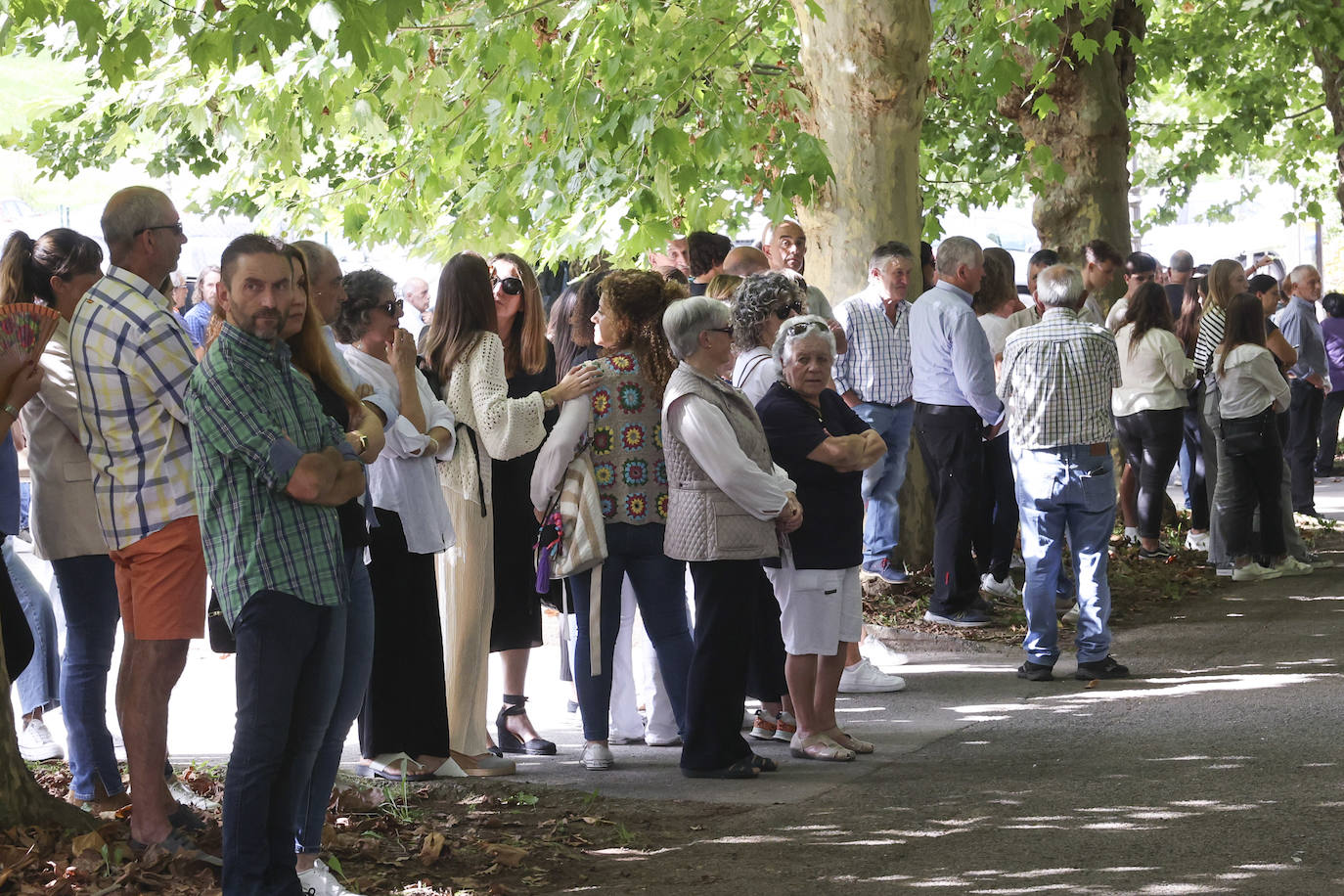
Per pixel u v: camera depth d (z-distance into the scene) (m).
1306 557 16.06
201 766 8.66
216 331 6.48
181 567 6.63
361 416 6.59
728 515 8.57
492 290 9.11
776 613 9.83
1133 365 16.38
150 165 21.70
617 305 8.93
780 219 13.26
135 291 6.62
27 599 8.99
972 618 13.24
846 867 6.93
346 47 8.59
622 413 8.84
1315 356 19.66
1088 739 9.48
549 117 14.93
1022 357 11.35
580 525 8.74
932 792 8.26
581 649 8.99
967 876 6.70
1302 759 8.64
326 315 7.32
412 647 8.39
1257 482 15.54
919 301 12.94
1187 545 17.56
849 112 14.80
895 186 14.88
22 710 9.08
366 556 8.21
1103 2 16.23
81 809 7.38
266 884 5.95
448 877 6.83
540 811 7.95
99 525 7.57
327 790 6.48
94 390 6.57
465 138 16.70
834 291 14.96
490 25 14.47
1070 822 7.54
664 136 13.62
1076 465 11.27
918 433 13.19
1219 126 26.20
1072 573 15.40
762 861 7.07
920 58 14.79
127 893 6.36
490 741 9.57
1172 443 16.36
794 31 19.20
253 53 8.75
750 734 10.08
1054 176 17.50
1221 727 9.60
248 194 21.58
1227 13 23.78
